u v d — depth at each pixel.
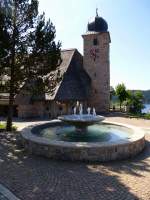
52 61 20.03
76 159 12.25
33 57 19.77
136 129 17.72
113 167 11.40
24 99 34.75
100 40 42.56
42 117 35.56
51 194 8.41
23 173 10.45
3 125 24.45
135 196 8.28
